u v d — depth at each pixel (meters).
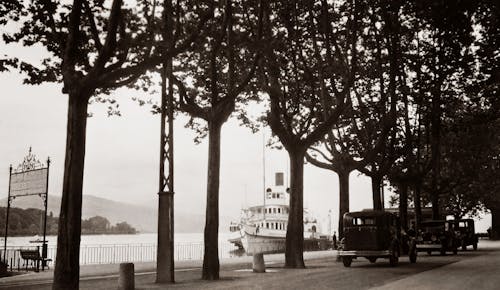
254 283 17.64
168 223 18.77
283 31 25.53
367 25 29.08
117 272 23.34
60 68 16.06
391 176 39.19
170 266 18.48
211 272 19.84
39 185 25.36
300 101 29.64
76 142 14.15
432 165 39.88
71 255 13.70
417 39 31.28
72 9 14.59
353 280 18.19
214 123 21.06
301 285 16.59
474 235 43.81
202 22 17.33
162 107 19.33
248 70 24.94
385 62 32.12
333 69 26.45
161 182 19.09
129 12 16.03
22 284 17.95
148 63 15.40
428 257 34.25
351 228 26.56
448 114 33.88
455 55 22.48
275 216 67.50
